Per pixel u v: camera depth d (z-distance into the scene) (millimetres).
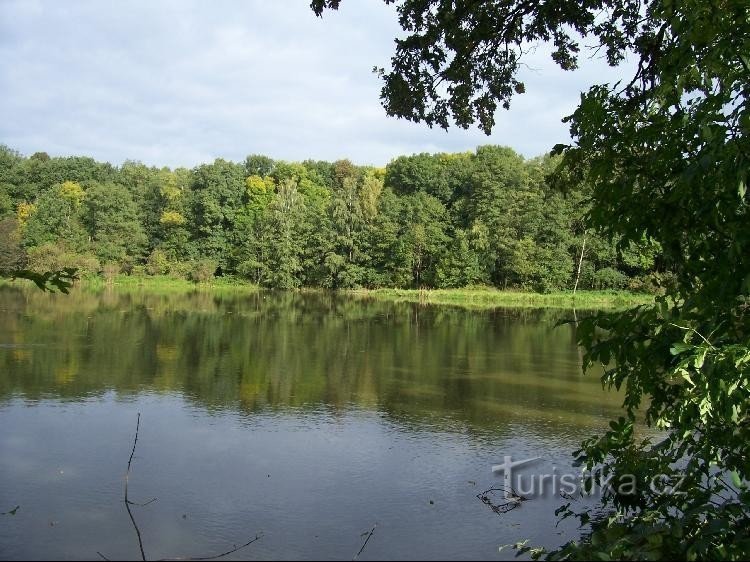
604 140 3590
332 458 7672
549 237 47000
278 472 7152
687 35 3133
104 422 9062
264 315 27297
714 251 3188
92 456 7562
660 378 3811
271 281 52938
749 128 2730
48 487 6559
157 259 54375
